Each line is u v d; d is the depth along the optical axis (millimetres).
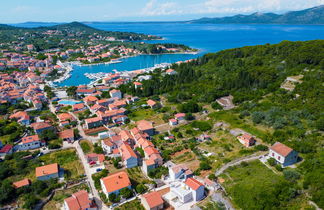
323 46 176875
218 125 126125
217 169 90625
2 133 127750
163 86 199125
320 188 70375
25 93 191000
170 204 76812
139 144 112938
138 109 162125
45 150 114188
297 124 110375
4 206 78375
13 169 97812
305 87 135250
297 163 88188
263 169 87000
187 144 112438
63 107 170875
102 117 141625
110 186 80688
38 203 79500
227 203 74438
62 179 92438
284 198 70750
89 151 113562
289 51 195125
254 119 121250
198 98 167125
